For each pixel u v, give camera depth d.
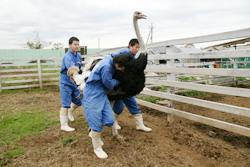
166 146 3.56
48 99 7.54
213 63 8.43
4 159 3.21
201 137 3.89
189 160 3.12
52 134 4.15
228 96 7.59
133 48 3.61
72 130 4.30
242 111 3.24
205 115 5.39
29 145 3.69
